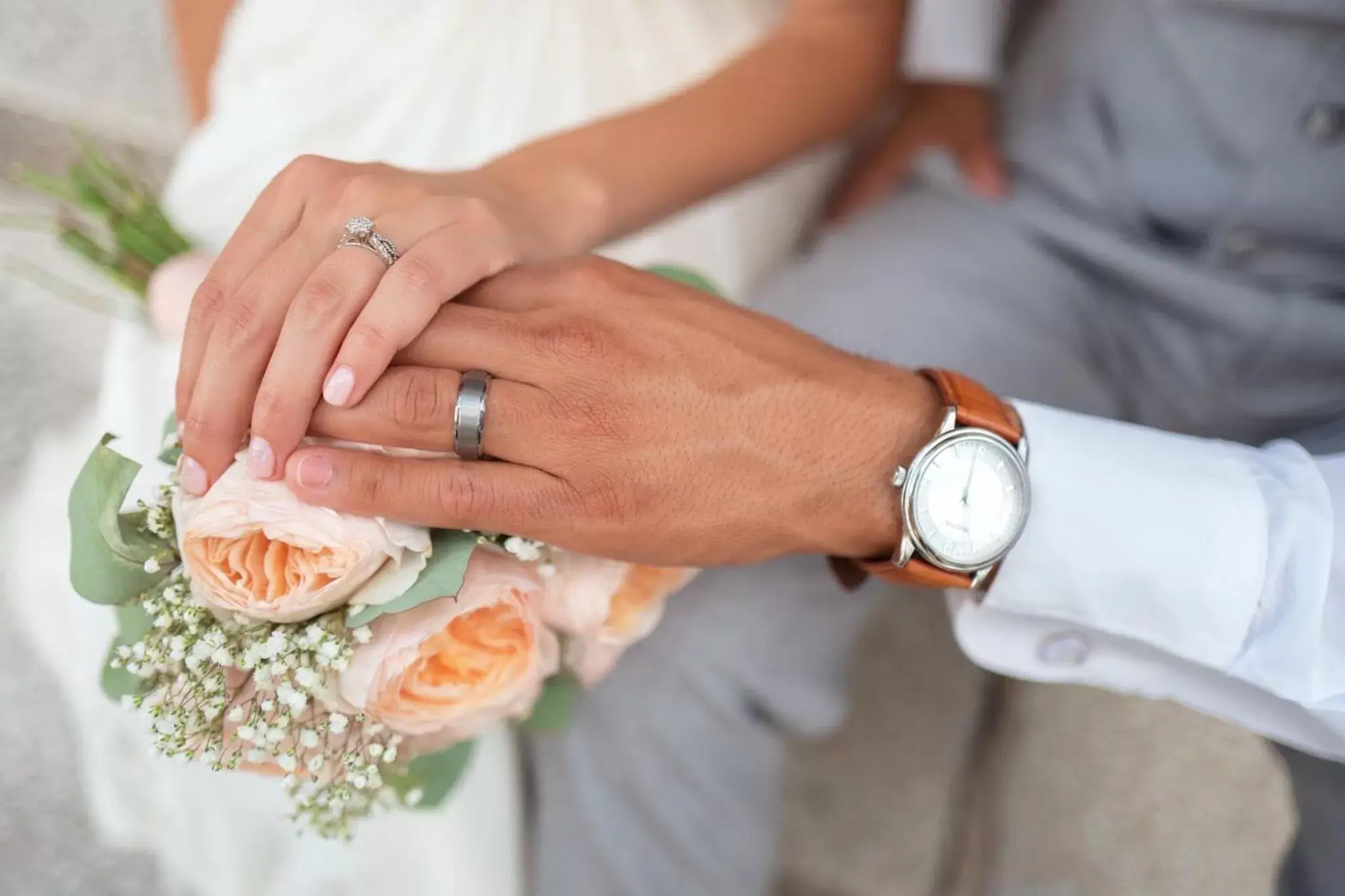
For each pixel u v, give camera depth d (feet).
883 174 2.60
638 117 2.12
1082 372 2.21
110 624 2.14
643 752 2.02
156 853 2.28
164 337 2.18
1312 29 2.01
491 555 1.70
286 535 1.57
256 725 1.62
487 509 1.64
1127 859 2.72
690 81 2.47
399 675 1.62
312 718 1.66
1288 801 2.73
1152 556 1.75
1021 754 2.86
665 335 1.73
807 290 2.20
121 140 3.30
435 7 2.37
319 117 2.34
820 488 1.73
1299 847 2.22
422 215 1.75
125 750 2.18
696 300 1.77
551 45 2.39
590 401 1.69
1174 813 2.76
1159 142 2.18
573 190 1.98
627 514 1.69
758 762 2.06
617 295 1.75
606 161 2.04
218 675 1.63
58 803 2.43
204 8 2.55
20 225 2.65
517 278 1.77
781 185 2.58
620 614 1.76
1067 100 2.27
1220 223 2.16
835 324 2.14
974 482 1.72
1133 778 2.81
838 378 1.76
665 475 1.70
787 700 2.00
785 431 1.72
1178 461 1.77
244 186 2.33
